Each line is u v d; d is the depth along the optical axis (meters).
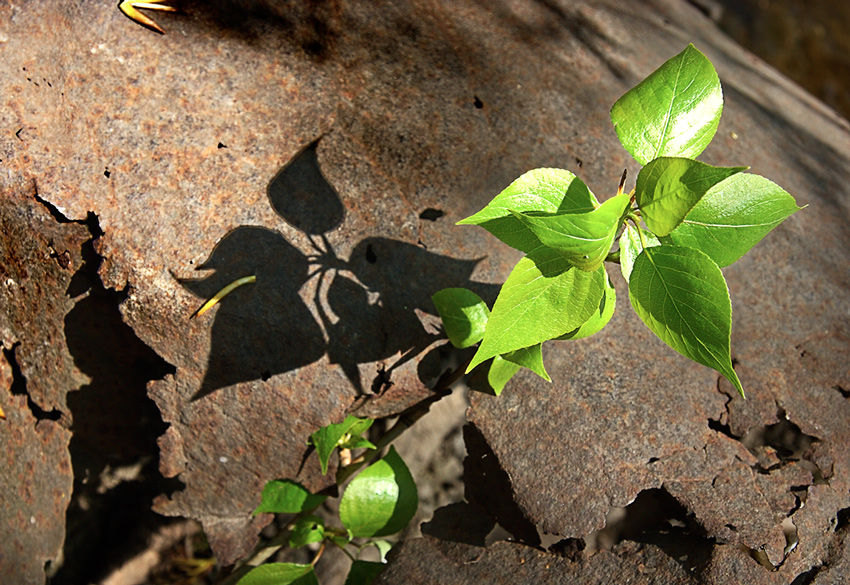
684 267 0.36
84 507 0.59
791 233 0.55
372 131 0.50
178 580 0.65
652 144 0.39
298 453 0.48
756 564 0.45
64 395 0.49
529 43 0.56
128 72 0.47
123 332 0.48
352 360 0.47
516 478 0.46
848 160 0.64
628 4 0.66
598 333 0.49
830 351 0.52
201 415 0.47
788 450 0.49
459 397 0.69
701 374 0.50
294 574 0.47
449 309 0.46
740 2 0.95
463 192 0.50
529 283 0.37
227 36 0.49
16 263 0.46
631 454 0.47
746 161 0.57
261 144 0.48
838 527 0.47
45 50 0.47
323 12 0.51
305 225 0.47
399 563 0.46
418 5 0.54
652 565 0.45
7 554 0.47
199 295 0.45
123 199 0.45
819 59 0.91
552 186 0.39
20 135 0.45
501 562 0.46
